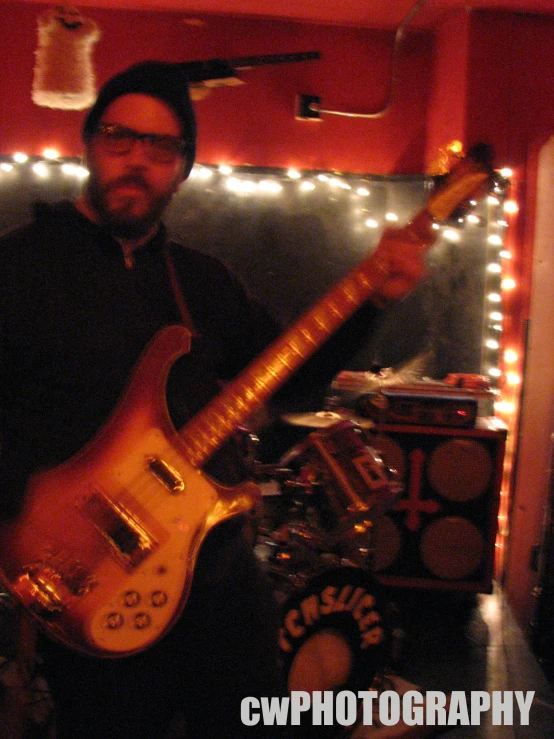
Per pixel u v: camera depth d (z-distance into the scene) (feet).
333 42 11.56
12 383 3.92
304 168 11.66
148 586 3.75
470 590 10.27
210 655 4.15
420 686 8.31
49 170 11.40
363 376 10.48
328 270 11.69
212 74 10.37
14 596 3.66
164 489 3.85
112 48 11.34
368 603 7.23
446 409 10.07
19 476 3.82
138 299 4.10
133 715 3.93
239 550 4.34
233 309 4.71
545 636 9.02
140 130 3.98
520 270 10.93
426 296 11.33
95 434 3.86
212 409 4.07
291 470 7.70
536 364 10.10
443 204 4.37
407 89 11.71
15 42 11.27
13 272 3.84
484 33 10.57
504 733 7.51
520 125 10.71
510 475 10.96
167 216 11.52
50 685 3.97
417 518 10.18
